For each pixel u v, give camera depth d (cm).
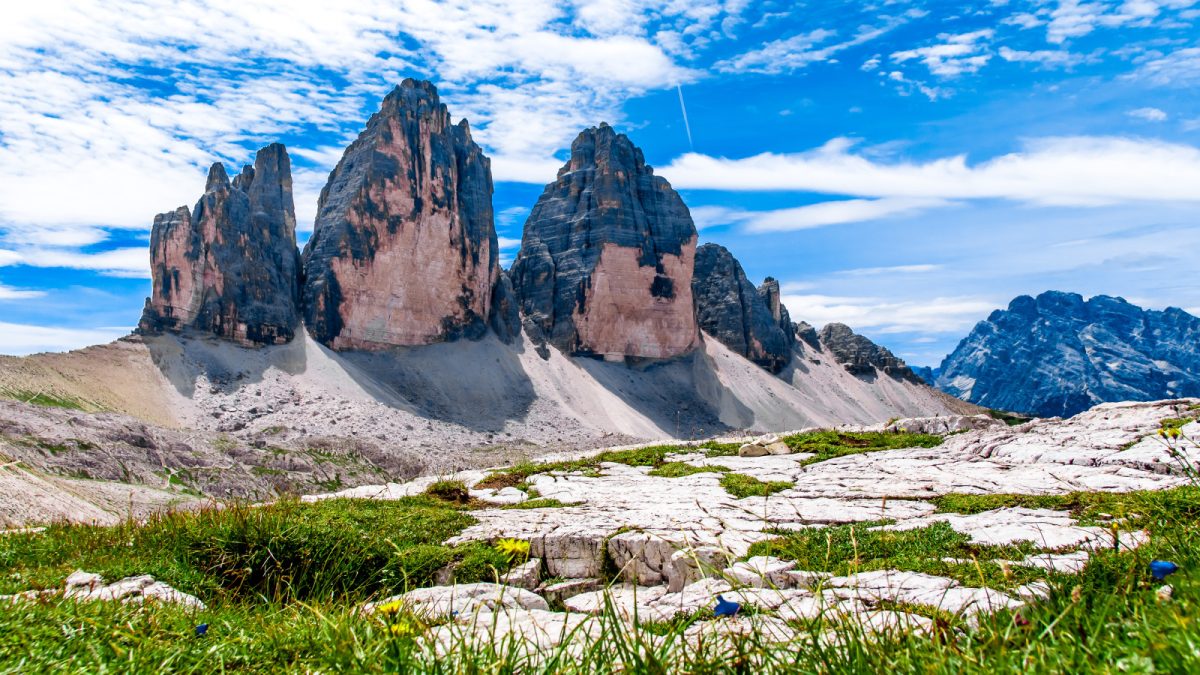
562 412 18988
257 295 17512
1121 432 2203
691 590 1120
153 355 15562
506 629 865
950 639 496
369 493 2236
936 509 1630
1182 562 634
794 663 474
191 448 8650
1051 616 521
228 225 17575
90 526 1688
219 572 1205
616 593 1188
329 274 18600
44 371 13188
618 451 3216
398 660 496
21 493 2948
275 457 9406
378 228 19175
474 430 17100
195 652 626
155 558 1229
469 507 1995
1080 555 1032
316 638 627
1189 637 371
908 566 1108
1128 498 1359
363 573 1259
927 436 2886
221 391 15438
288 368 16850
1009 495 1647
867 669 452
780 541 1373
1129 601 513
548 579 1466
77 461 6744
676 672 476
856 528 1445
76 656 585
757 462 2672
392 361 18738
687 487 2181
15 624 641
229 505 1509
